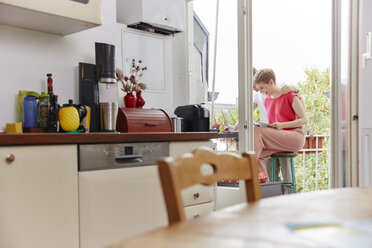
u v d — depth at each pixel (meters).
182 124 2.85
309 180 4.89
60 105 2.34
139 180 2.08
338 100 2.92
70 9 2.04
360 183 2.87
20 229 1.63
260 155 3.53
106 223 1.92
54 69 2.33
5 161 1.59
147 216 2.12
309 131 5.00
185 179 0.93
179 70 3.50
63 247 1.76
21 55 2.19
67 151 1.80
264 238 0.66
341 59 2.92
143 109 2.61
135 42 2.93
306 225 0.74
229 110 3.52
